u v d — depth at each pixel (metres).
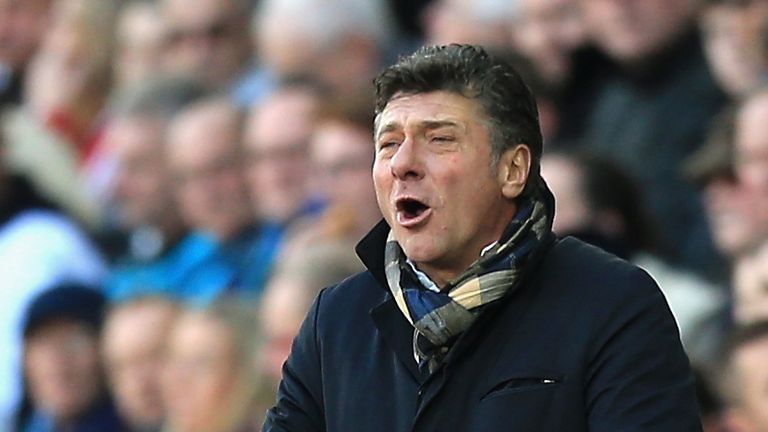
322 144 21.27
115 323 22.94
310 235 20.64
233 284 22.72
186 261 23.62
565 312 9.12
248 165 23.27
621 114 21.25
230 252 23.12
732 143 19.62
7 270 24.69
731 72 20.73
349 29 23.88
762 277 17.50
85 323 23.67
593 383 9.01
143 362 22.45
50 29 28.95
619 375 8.97
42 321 23.58
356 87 23.30
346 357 9.45
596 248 9.44
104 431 23.22
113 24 28.23
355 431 9.29
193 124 23.89
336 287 9.75
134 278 24.06
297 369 9.66
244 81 25.78
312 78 23.80
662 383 8.97
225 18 26.55
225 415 20.48
